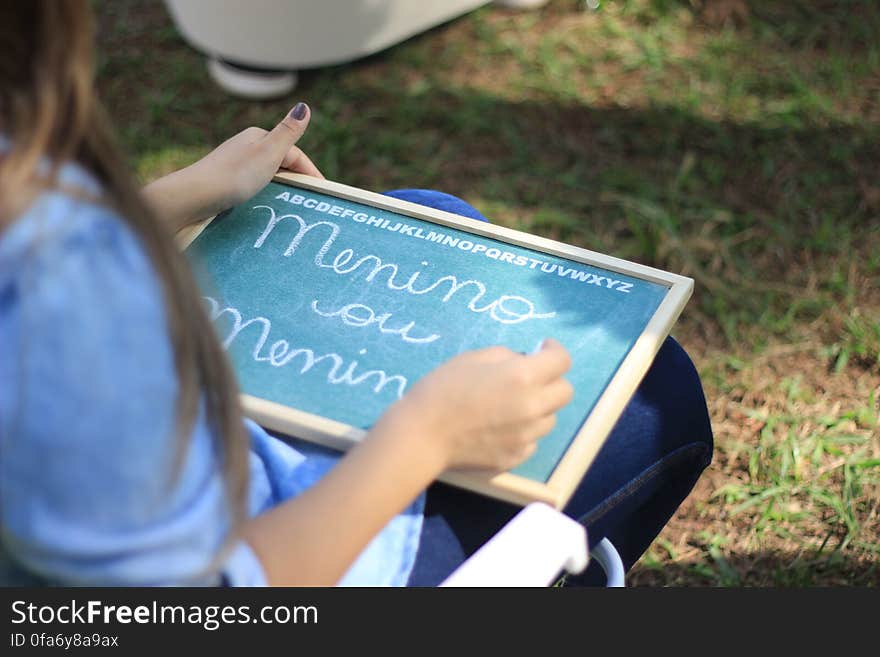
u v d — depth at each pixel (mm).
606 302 1155
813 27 3205
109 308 609
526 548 861
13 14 605
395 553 954
